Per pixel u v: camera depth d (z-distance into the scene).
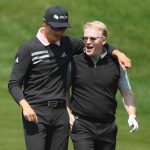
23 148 28.69
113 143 18.45
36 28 59.19
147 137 31.97
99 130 18.20
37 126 17.52
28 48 17.42
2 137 30.88
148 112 38.84
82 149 17.98
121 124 34.69
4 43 56.28
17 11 61.41
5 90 43.78
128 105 18.39
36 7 61.88
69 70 18.22
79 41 18.23
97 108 18.08
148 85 46.88
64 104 17.81
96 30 17.80
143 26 60.41
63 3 62.41
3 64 51.56
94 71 18.08
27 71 17.56
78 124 18.19
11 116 36.22
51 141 17.84
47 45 17.48
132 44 57.38
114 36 58.41
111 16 61.28
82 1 62.69
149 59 54.56
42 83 17.58
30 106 17.58
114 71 18.19
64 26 17.12
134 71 51.28
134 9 62.34
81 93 18.19
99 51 18.02
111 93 18.20
